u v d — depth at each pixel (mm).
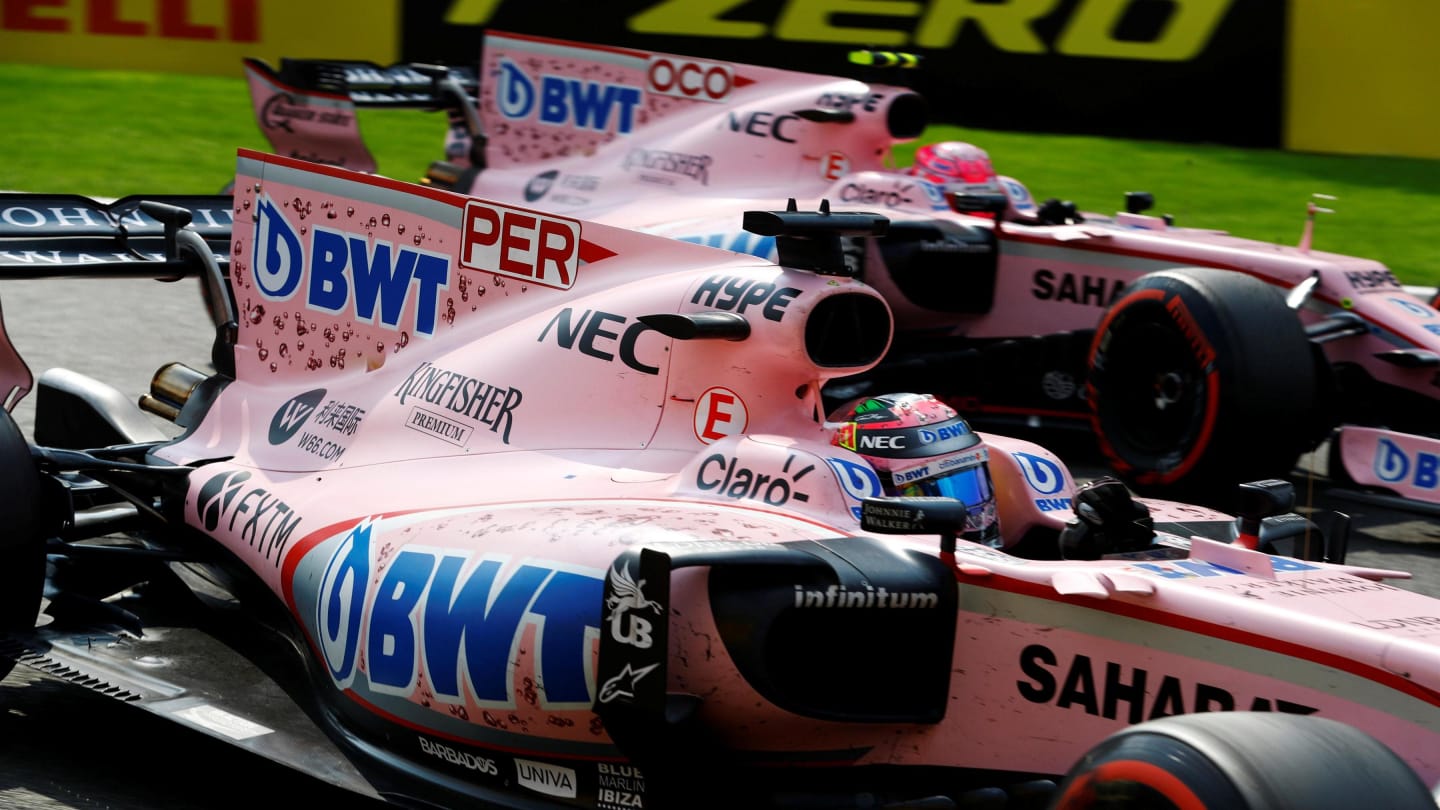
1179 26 41656
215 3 47469
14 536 10023
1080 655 7418
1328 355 18172
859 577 7719
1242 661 6973
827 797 8039
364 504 9812
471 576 8609
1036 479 10672
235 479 10883
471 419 9969
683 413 9273
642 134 23078
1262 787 5586
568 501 9023
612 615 7621
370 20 45031
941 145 22094
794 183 21500
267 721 9578
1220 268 18391
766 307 8977
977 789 7781
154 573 11625
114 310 24562
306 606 9672
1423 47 39969
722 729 7957
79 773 9617
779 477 8602
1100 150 41750
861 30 43094
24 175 36281
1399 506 16312
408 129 47312
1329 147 41469
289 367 11562
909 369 19672
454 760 8805
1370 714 6621
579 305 9820
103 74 49188
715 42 43375
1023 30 42594
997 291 20172
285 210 11617
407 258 10805
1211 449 15930
